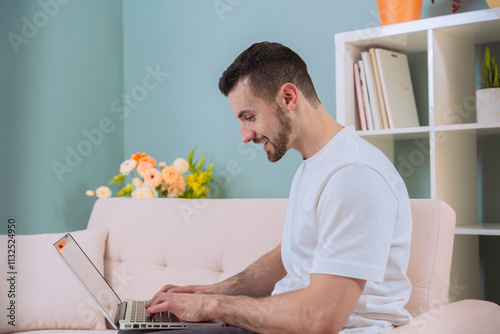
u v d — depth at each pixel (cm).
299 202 122
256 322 108
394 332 110
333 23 236
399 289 119
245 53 123
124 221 205
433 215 136
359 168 108
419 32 186
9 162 247
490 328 130
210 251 179
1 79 245
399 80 205
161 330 115
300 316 103
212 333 110
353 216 104
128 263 198
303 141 123
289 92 119
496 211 201
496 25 177
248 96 120
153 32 296
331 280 103
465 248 192
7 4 248
